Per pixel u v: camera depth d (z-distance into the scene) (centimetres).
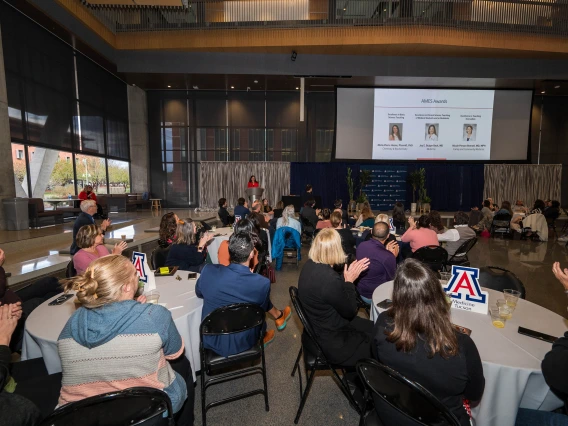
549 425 133
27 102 709
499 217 808
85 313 105
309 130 1223
